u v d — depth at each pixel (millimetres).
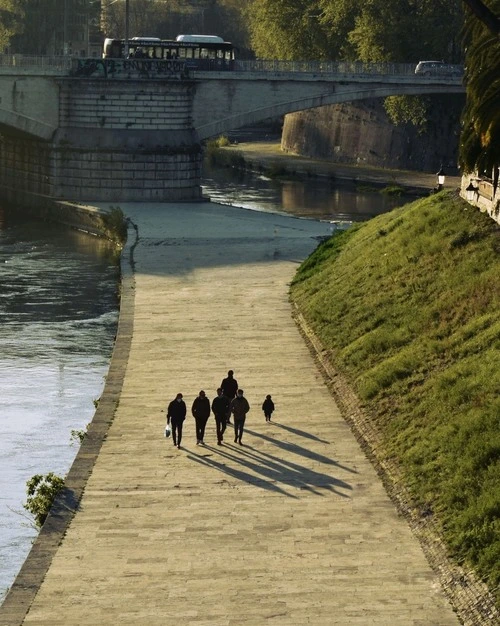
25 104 181000
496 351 68312
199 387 77938
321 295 100250
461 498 54281
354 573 49375
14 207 191250
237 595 47375
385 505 57062
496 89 72188
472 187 97062
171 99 183375
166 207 174875
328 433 68375
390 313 86000
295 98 194625
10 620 45469
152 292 110500
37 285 127938
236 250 134250
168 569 49906
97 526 54656
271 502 57562
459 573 48469
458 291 82438
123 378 80188
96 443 66688
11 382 90750
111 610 46250
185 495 58625
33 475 69812
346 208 191500
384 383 72688
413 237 100438
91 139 182125
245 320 98500
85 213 169250
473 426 60156
